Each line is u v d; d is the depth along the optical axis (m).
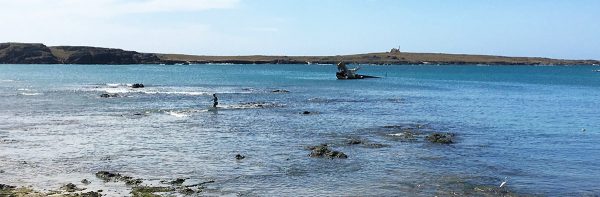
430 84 131.88
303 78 160.25
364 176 29.44
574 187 27.45
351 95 91.94
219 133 44.81
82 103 70.75
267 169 30.94
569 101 82.62
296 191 26.34
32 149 36.53
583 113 64.12
